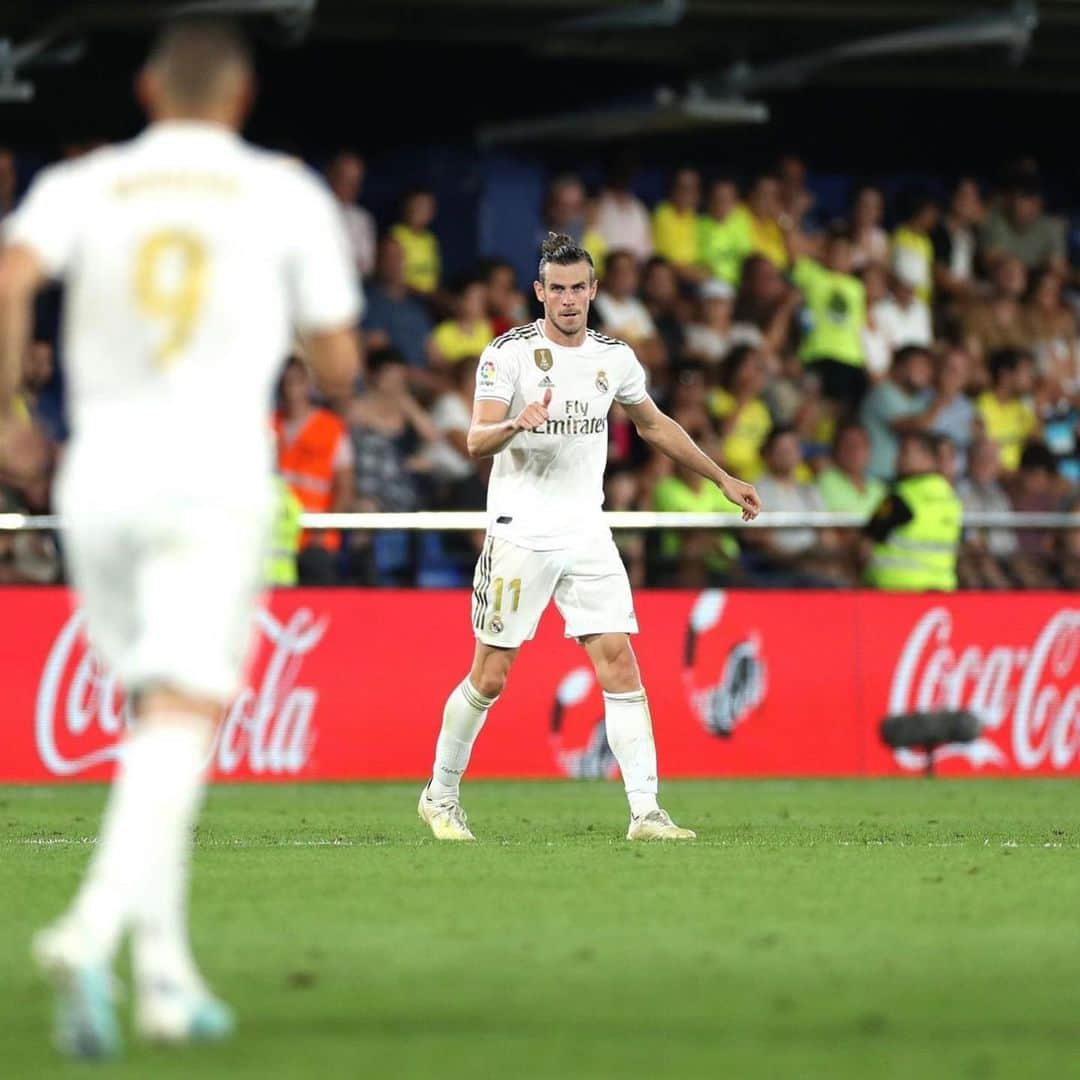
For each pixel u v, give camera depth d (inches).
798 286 2598.4
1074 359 2780.5
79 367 628.4
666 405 2353.6
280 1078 554.6
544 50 2440.9
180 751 605.0
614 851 1164.5
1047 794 1812.3
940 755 2055.9
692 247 2588.6
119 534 615.8
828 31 2428.6
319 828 1366.9
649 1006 664.4
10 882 1018.1
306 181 649.0
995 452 2362.2
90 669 1840.6
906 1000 677.3
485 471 2153.1
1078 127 2984.7
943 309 2736.2
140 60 2610.7
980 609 2073.1
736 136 2861.7
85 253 626.2
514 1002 670.5
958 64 2593.5
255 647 1866.4
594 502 1251.2
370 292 2399.1
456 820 1277.1
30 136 2637.8
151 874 594.6
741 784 1929.1
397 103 2706.7
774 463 2235.5
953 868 1074.1
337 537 1955.0
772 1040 612.1
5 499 1979.6
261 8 2130.9
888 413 2468.0
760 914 879.7
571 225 2522.1
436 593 1931.6
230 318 624.4
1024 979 717.3
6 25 2220.7
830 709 2021.4
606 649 1252.5
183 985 612.7
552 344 1232.2
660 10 2268.7
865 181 2930.6
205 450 614.5
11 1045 601.6
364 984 701.9
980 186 2970.0
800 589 2037.4
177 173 631.2
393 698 1911.9
